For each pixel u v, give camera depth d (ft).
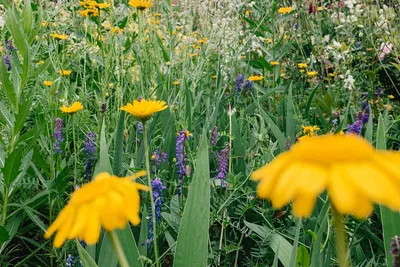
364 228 5.81
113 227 1.90
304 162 1.70
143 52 10.55
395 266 2.17
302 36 14.34
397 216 3.91
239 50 11.31
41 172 8.25
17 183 6.75
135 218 1.92
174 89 10.00
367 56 12.62
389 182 1.59
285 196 1.64
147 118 4.27
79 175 7.38
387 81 12.98
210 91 10.69
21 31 7.63
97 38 11.44
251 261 5.97
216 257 5.87
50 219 7.12
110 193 1.97
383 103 11.24
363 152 1.69
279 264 6.05
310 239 5.93
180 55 11.71
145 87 10.44
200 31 13.25
